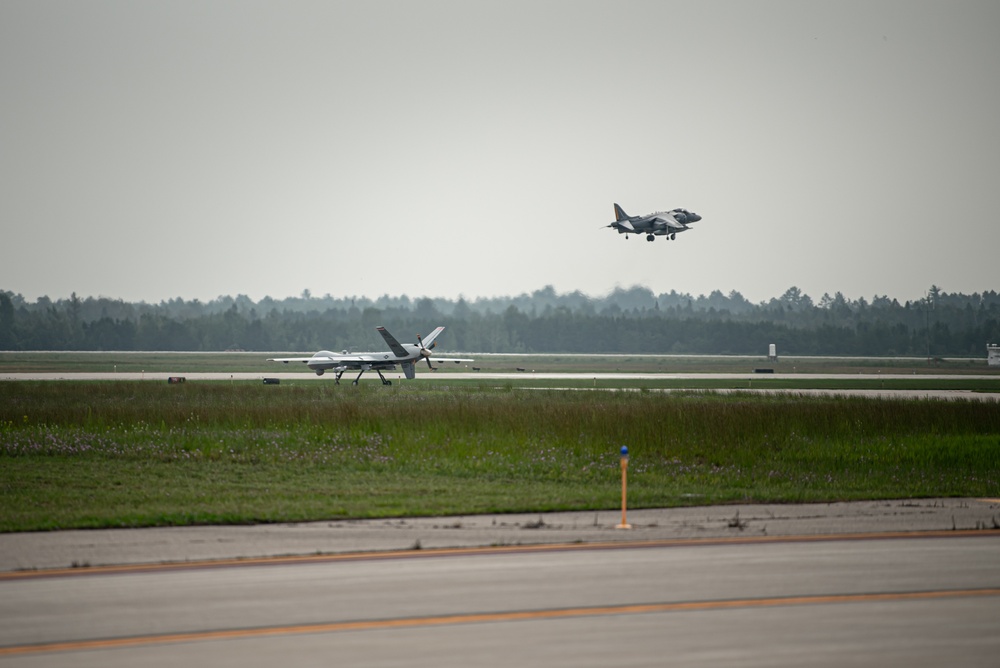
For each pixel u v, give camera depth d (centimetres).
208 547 5788
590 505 7650
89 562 5325
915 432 13412
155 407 15188
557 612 4284
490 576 4994
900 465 10831
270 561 5388
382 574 5041
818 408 14562
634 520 7006
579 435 12156
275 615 4209
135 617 4169
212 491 8350
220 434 12138
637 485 9262
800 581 4903
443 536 6212
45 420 13538
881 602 4488
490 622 4116
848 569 5203
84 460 10269
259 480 9131
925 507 7794
